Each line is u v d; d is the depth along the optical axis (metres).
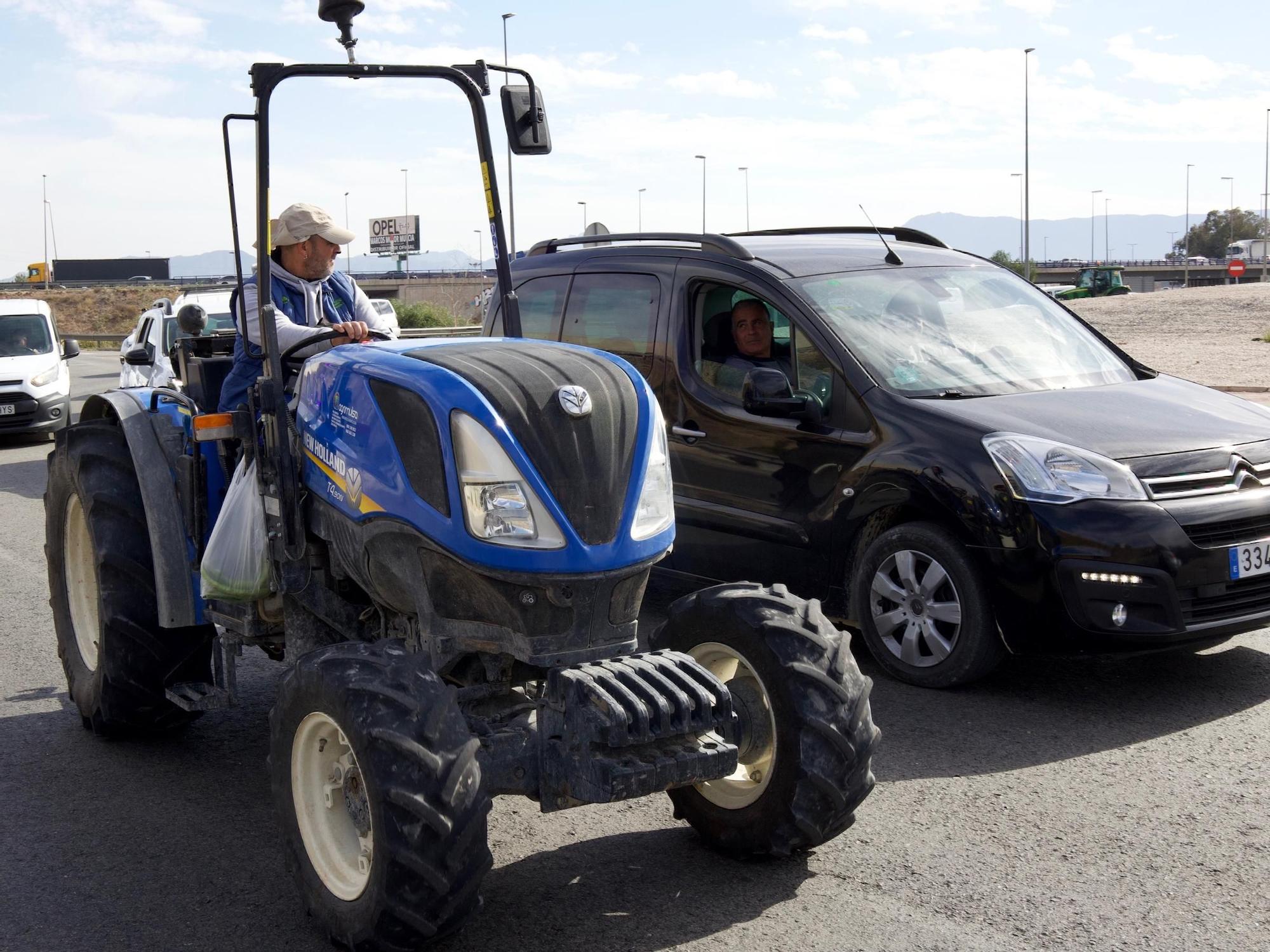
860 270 6.92
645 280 7.30
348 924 3.33
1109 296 58.28
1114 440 5.70
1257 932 3.55
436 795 3.17
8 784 4.91
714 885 3.90
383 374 3.77
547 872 4.02
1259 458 5.76
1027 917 3.66
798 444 6.32
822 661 3.76
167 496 4.91
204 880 4.04
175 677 5.11
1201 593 5.45
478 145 4.59
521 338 4.54
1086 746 5.09
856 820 4.32
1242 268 90.94
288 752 3.57
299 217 4.83
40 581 8.61
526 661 3.53
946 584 5.78
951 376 6.34
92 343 50.69
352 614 4.26
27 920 3.77
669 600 7.49
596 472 3.54
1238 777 4.72
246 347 4.16
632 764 3.32
